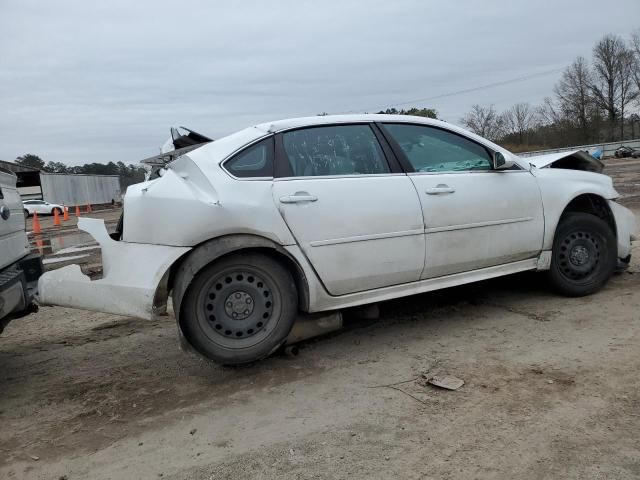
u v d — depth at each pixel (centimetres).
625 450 237
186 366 384
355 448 256
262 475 240
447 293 507
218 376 360
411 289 391
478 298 487
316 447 260
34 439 290
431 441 257
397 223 375
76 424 305
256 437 276
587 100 6806
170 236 331
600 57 6662
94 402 333
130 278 335
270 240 343
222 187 338
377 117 404
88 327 507
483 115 7681
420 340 395
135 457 265
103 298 337
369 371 347
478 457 240
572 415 270
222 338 341
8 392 359
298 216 348
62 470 258
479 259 412
